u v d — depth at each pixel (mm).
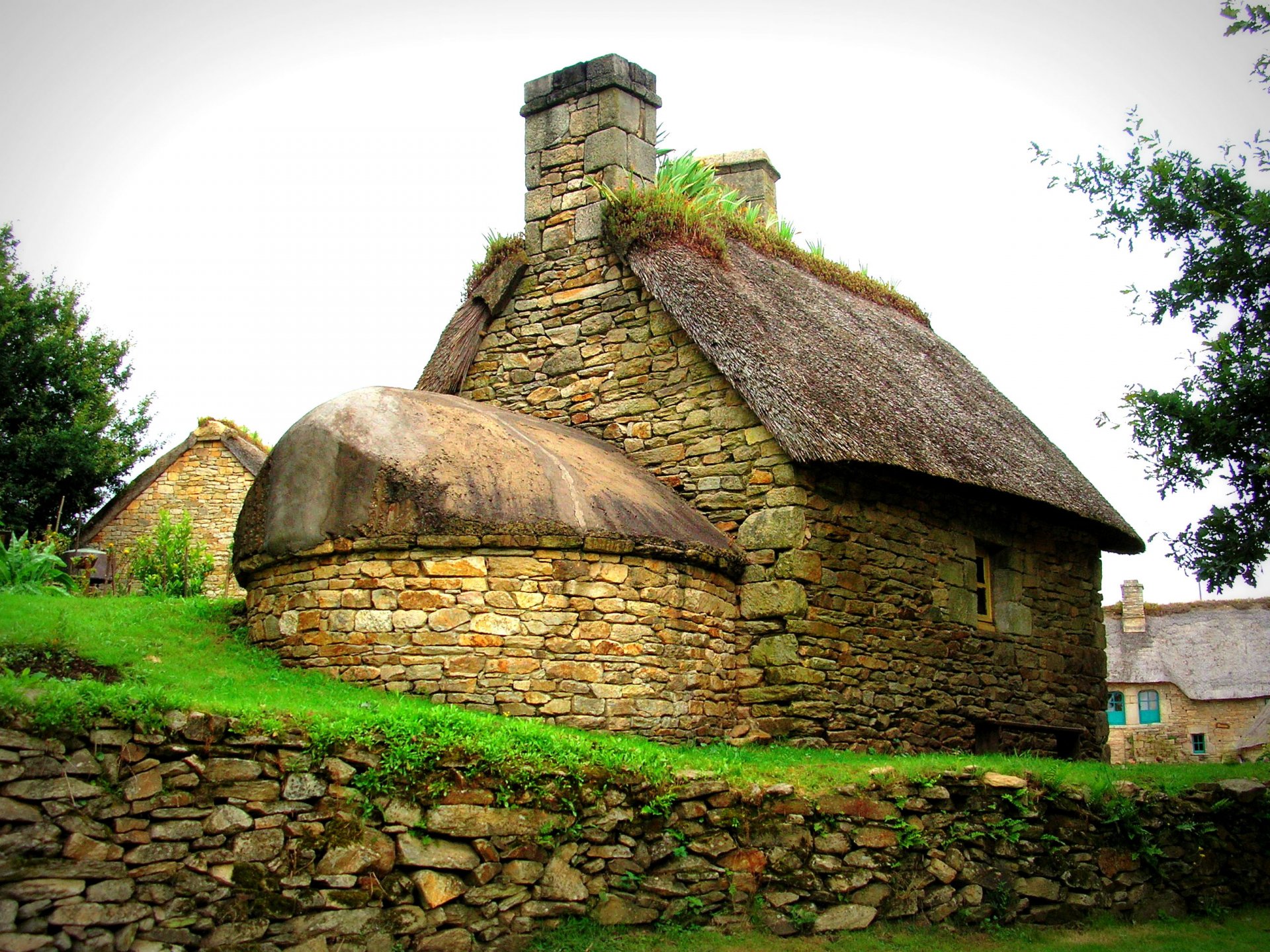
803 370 11680
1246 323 11023
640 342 12328
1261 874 9625
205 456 21250
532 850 7551
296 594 9922
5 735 6133
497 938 7277
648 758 8203
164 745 6641
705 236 12836
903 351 14781
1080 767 10109
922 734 11938
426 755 7367
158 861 6445
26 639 8242
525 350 13188
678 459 11766
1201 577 10727
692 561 10438
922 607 12258
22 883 5992
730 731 10680
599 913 7652
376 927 6914
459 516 9531
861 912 8141
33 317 24781
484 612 9477
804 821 8273
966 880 8578
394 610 9523
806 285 14492
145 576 18141
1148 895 9102
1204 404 10688
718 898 7918
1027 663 13773
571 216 13133
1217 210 10953
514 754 7684
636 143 13250
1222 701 31594
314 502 9891
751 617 10977
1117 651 33688
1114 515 15180
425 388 13250
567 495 9953
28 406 24250
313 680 9328
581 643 9664
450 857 7242
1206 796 9594
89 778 6359
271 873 6742
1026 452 14477
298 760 7004
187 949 6414
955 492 12703
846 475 11578
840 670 11117
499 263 13445
